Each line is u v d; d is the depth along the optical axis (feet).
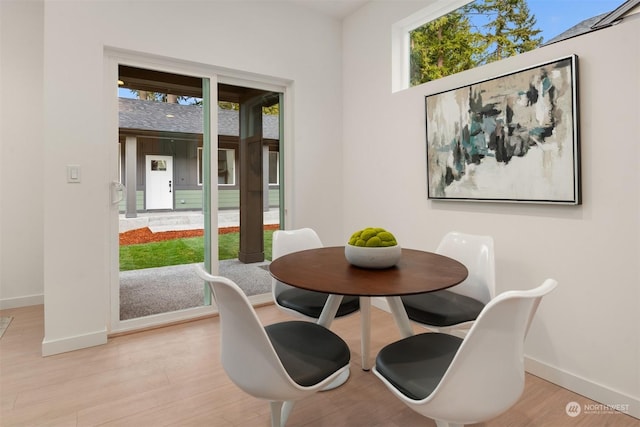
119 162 8.54
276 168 11.19
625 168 5.57
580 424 5.34
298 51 10.88
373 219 10.88
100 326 8.03
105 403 5.82
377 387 6.40
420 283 4.58
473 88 7.77
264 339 3.54
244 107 10.52
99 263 8.01
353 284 4.54
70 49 7.57
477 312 5.72
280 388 3.69
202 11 9.16
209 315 9.82
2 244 10.45
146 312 9.05
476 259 6.45
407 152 9.66
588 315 6.08
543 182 6.54
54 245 7.54
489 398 3.29
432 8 9.02
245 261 10.62
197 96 9.62
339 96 11.89
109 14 7.97
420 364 4.00
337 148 11.90
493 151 7.41
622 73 5.55
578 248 6.19
